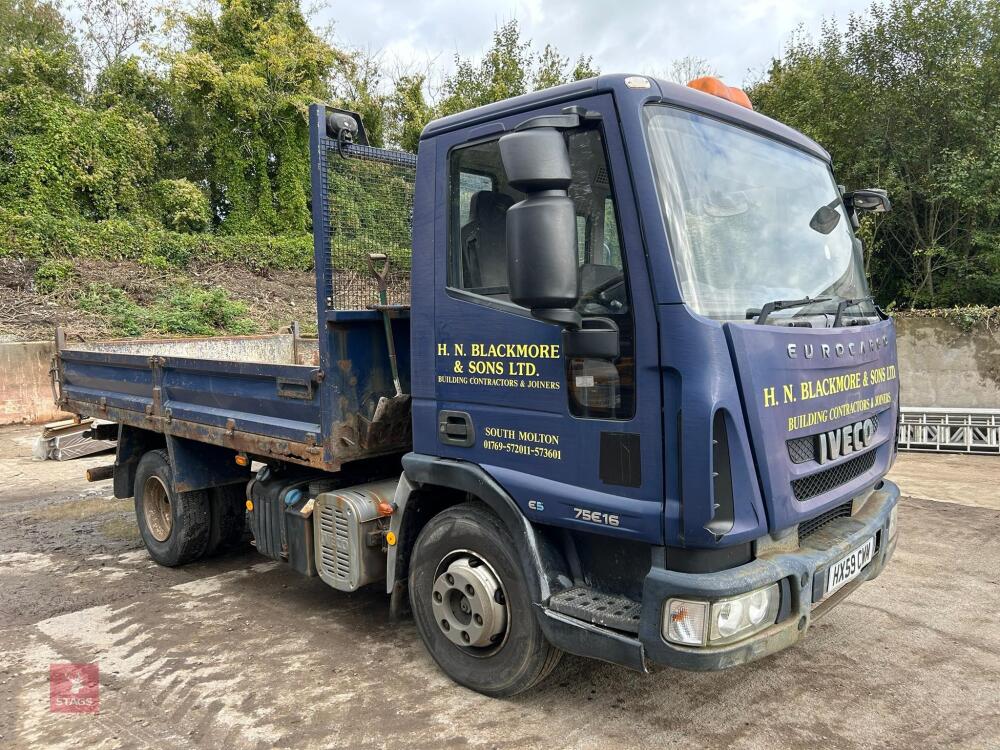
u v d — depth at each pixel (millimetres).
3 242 17500
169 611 4477
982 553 5270
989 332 9547
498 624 3127
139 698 3383
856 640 3863
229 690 3441
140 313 16688
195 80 24016
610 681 3443
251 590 4855
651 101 2666
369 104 25766
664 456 2514
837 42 13430
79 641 4043
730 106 3064
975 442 9172
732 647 2428
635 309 2559
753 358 2492
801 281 3102
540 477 2896
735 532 2428
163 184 24172
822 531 2990
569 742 2930
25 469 8930
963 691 3324
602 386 2674
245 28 26047
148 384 5250
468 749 2896
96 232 19500
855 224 3844
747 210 2941
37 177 20719
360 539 3645
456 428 3223
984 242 11984
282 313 20109
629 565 2789
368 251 3898
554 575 2895
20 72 22188
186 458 5008
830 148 13312
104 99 24922
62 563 5484
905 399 10156
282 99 25172
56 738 3053
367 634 4090
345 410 3689
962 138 12406
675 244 2533
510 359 2967
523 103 2912
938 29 12188
